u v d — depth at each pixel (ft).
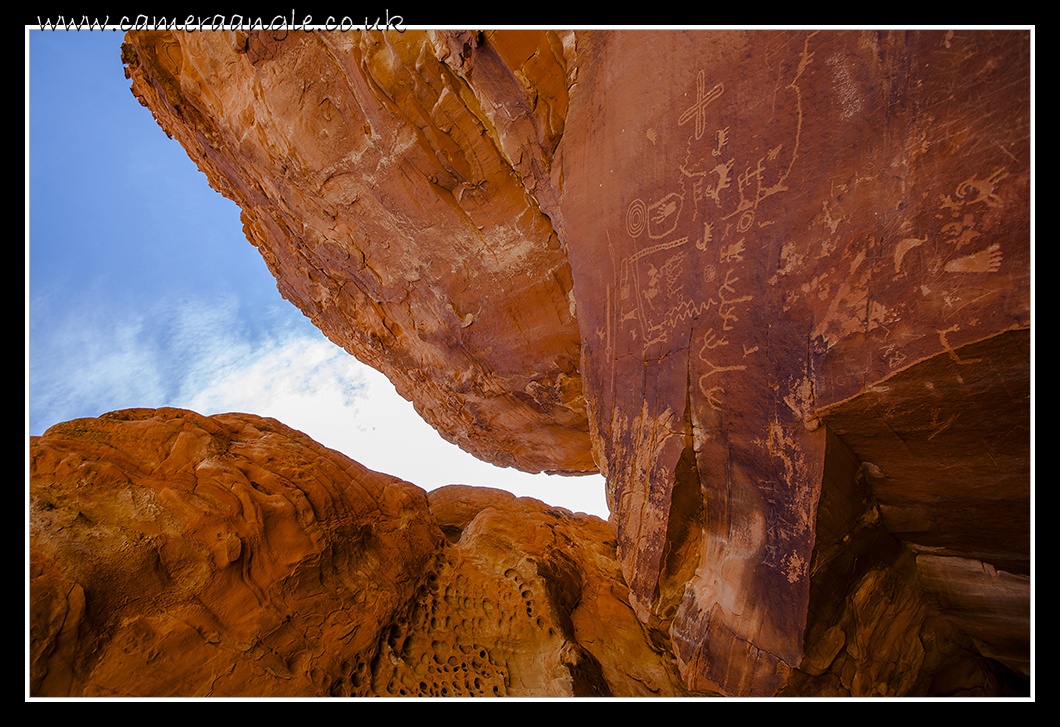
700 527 11.74
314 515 13.38
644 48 11.24
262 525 11.93
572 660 14.51
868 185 7.38
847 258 7.68
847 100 7.59
